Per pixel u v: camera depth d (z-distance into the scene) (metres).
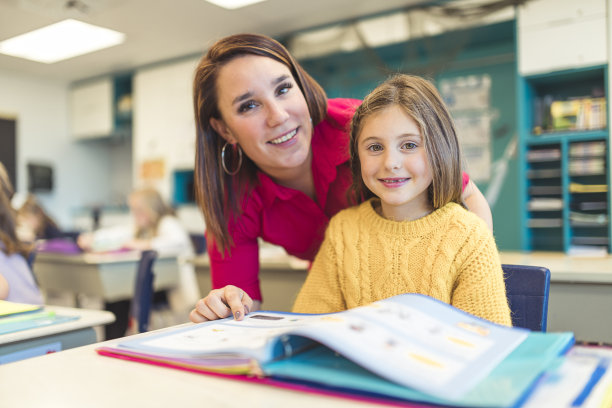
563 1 3.29
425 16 3.85
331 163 1.12
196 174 1.12
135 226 3.81
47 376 0.53
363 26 4.12
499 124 3.94
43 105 6.01
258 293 1.21
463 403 0.40
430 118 0.85
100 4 3.81
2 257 1.42
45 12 3.94
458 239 0.84
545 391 0.44
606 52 3.16
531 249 3.72
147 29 4.36
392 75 1.08
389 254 0.88
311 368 0.49
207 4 3.85
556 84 3.66
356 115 0.94
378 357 0.46
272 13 4.05
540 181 3.66
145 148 5.45
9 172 5.68
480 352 0.50
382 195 0.86
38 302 1.46
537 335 0.57
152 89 5.40
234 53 0.98
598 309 1.65
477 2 3.61
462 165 0.91
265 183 1.13
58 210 6.12
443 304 0.64
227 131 1.06
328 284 0.95
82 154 6.38
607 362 0.51
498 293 0.80
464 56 4.11
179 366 0.55
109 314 1.06
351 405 0.43
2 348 0.87
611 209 3.18
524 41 3.42
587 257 2.31
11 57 5.11
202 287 2.49
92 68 5.53
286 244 1.26
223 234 1.13
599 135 3.22
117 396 0.47
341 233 0.96
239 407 0.44
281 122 0.97
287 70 0.99
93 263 2.71
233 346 0.55
